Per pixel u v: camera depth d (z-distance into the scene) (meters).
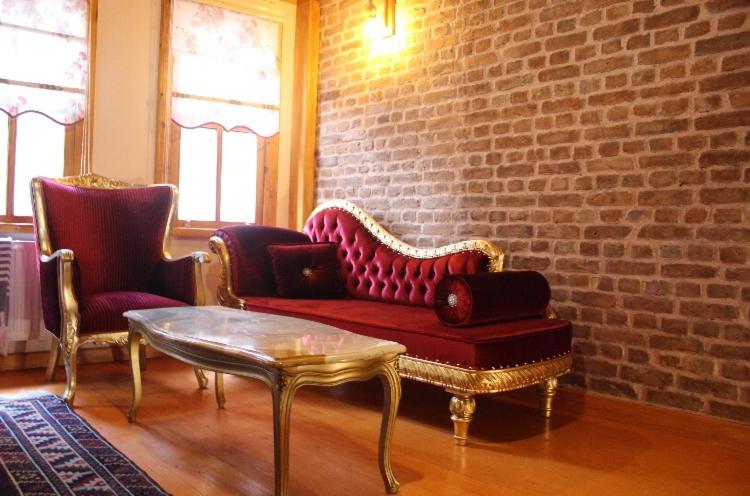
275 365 2.05
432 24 4.32
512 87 3.85
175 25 4.74
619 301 3.36
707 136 3.05
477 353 2.86
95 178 4.13
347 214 4.60
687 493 2.42
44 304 3.53
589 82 3.49
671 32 3.18
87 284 3.86
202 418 3.16
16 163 4.21
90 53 4.34
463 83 4.12
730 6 2.98
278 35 5.27
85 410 3.23
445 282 3.09
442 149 4.25
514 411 3.54
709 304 3.04
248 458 2.61
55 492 2.15
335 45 5.11
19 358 4.12
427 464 2.65
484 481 2.48
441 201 4.25
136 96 4.57
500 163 3.90
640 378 3.27
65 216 3.81
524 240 3.77
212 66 4.93
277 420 2.07
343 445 2.85
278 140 5.32
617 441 3.02
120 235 4.01
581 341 3.51
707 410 3.04
